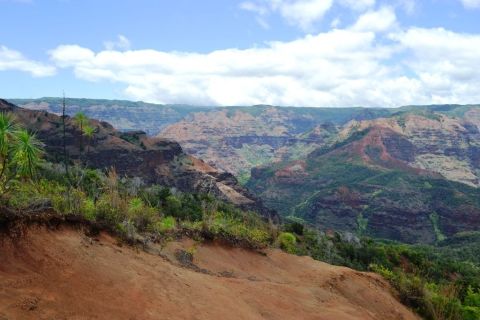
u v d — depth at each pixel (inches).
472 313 853.8
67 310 319.6
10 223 361.7
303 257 959.6
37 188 476.7
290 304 572.4
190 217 1386.6
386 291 866.8
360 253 2188.7
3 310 282.8
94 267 399.5
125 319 346.6
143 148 5433.1
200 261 662.5
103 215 532.1
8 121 388.2
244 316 466.9
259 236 947.3
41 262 358.9
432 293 889.5
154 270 472.7
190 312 412.2
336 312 602.9
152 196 1556.3
